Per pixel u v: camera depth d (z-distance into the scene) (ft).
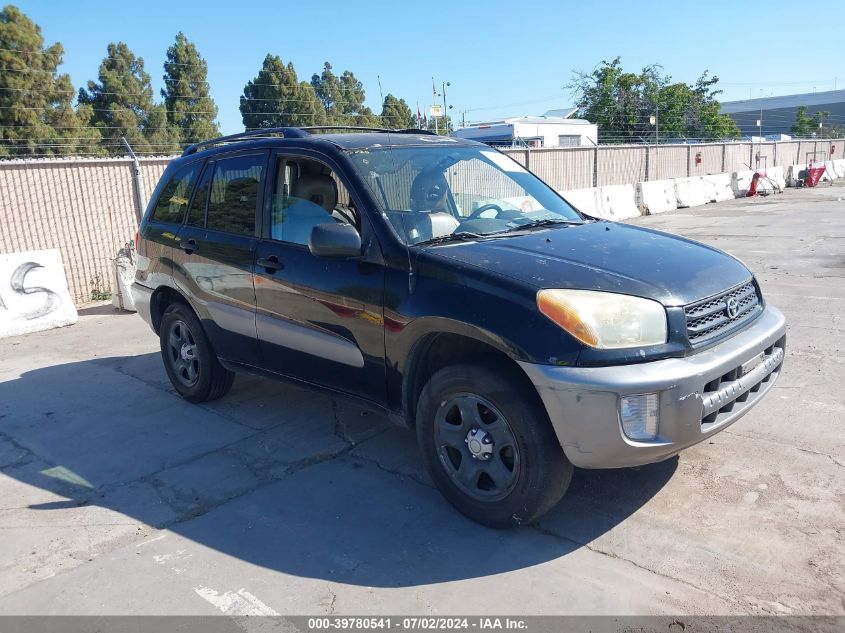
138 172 33.83
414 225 12.53
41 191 30.96
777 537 10.82
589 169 70.28
